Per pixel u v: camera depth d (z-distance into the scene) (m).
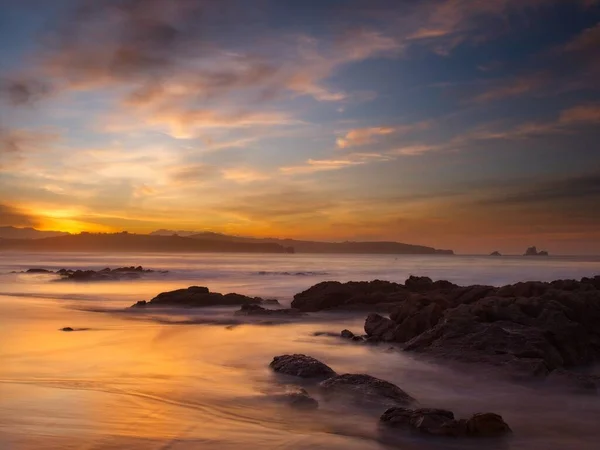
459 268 100.38
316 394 10.55
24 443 6.86
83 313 26.16
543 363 12.96
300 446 7.29
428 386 12.05
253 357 15.01
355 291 30.33
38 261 138.75
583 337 15.85
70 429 7.59
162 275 73.12
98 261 141.50
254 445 7.23
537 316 16.72
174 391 10.52
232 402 9.76
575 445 8.21
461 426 8.33
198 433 7.69
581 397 11.09
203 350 16.11
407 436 8.24
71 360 13.88
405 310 19.39
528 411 10.14
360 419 8.96
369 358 15.13
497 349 14.17
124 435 7.41
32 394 9.74
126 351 15.55
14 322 22.19
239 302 30.98
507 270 89.94
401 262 151.25
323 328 21.98
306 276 72.31
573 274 75.25
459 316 16.33
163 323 22.72
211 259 176.12
